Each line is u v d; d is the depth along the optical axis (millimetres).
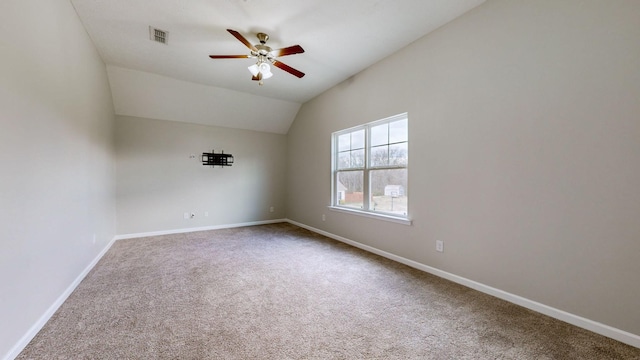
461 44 2531
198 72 3951
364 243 3818
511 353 1559
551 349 1592
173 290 2432
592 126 1750
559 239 1907
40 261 1819
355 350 1587
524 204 2092
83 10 2496
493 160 2289
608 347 1604
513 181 2156
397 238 3264
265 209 6055
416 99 2988
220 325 1854
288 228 5457
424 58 2898
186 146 5109
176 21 2670
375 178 3711
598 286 1737
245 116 5426
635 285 1602
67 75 2312
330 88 4555
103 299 2240
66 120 2287
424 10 2473
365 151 3855
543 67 1976
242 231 5141
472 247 2461
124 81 4027
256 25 2729
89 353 1542
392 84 3305
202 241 4320
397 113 3230
